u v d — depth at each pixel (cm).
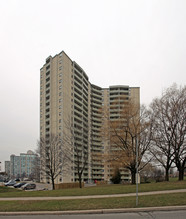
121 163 2712
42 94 8044
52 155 4472
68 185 3991
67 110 7538
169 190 1716
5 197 1756
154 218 866
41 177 6600
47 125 7625
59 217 941
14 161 17588
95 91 10062
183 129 2633
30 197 1673
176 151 2697
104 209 1011
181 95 2653
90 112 9650
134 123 2744
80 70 8812
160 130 2730
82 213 997
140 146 2823
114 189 1934
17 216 995
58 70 7569
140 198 1272
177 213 938
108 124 2833
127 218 882
